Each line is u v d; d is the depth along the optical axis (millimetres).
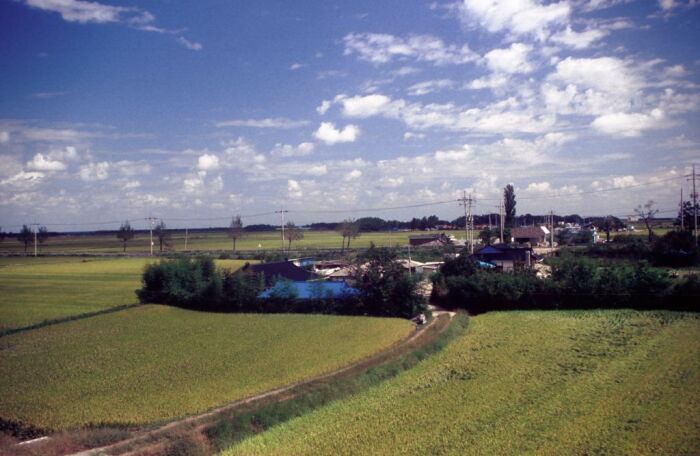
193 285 68000
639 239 105000
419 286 60906
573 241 143500
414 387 30469
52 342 46875
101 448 22734
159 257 138000
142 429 25375
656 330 43969
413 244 147750
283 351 41562
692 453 19953
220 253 137375
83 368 37156
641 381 29234
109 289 84625
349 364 36875
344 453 21422
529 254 87812
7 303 71312
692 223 125250
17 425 26125
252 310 64312
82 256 145500
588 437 21641
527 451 20594
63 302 71938
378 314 60562
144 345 45031
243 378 33688
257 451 22141
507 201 156750
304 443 22797
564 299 59156
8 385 32969
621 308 56750
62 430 25297
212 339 47219
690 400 25703
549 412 24750
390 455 20938
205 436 23375
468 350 39625
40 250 179500
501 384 29922
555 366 33469
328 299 62844
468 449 21016
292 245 176125
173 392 30922
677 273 74438
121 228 183000
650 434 21734
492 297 61406
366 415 25969
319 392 28953
